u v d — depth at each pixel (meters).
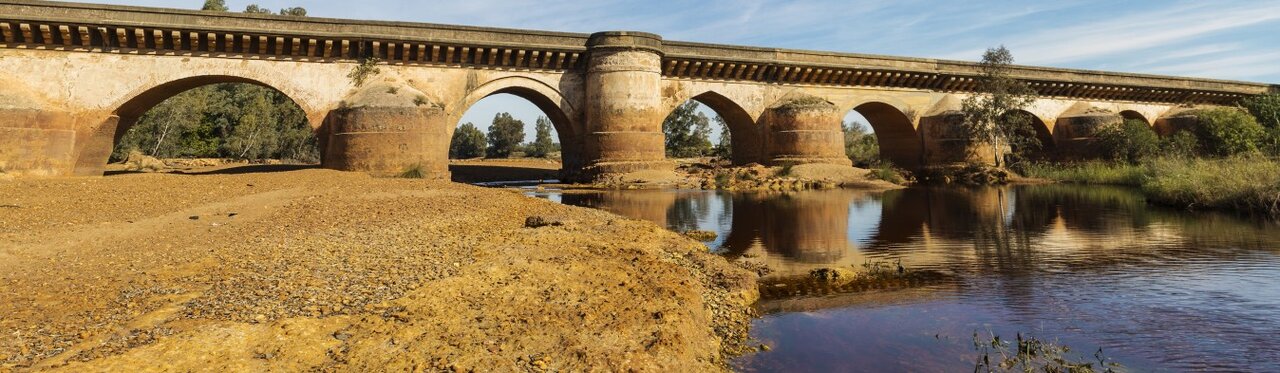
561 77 37.75
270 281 7.33
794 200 26.59
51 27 27.75
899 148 49.66
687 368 5.44
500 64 36.00
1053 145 49.25
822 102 42.00
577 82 38.25
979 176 40.62
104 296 6.62
